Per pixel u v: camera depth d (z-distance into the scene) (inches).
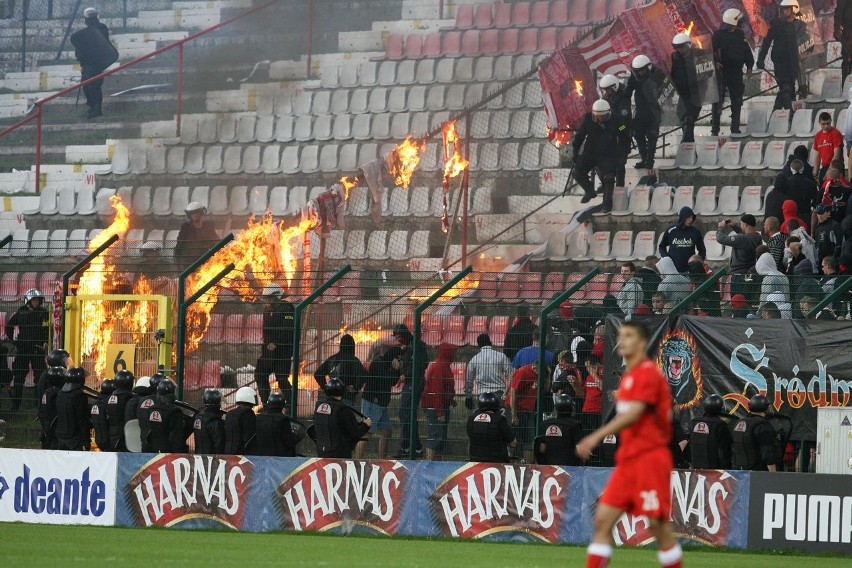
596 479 1959.9
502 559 1699.1
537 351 2273.6
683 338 2180.1
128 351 2632.9
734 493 1915.6
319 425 2206.0
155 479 2201.0
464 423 2308.1
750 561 1759.4
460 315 2365.9
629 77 3681.1
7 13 6186.0
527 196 4037.9
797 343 2107.5
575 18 4862.2
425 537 2050.9
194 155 4768.7
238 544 1887.3
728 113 4067.4
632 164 3946.9
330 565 1582.2
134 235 4510.3
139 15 5940.0
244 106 5088.6
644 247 3614.7
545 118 4271.7
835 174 2859.3
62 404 2411.4
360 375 2375.7
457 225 4013.3
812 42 3939.5
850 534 1845.5
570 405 2111.2
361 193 4202.8
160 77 5536.4
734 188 3654.0
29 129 5319.9
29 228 4690.0
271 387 2433.6
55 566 1535.4
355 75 4968.0
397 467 2074.3
